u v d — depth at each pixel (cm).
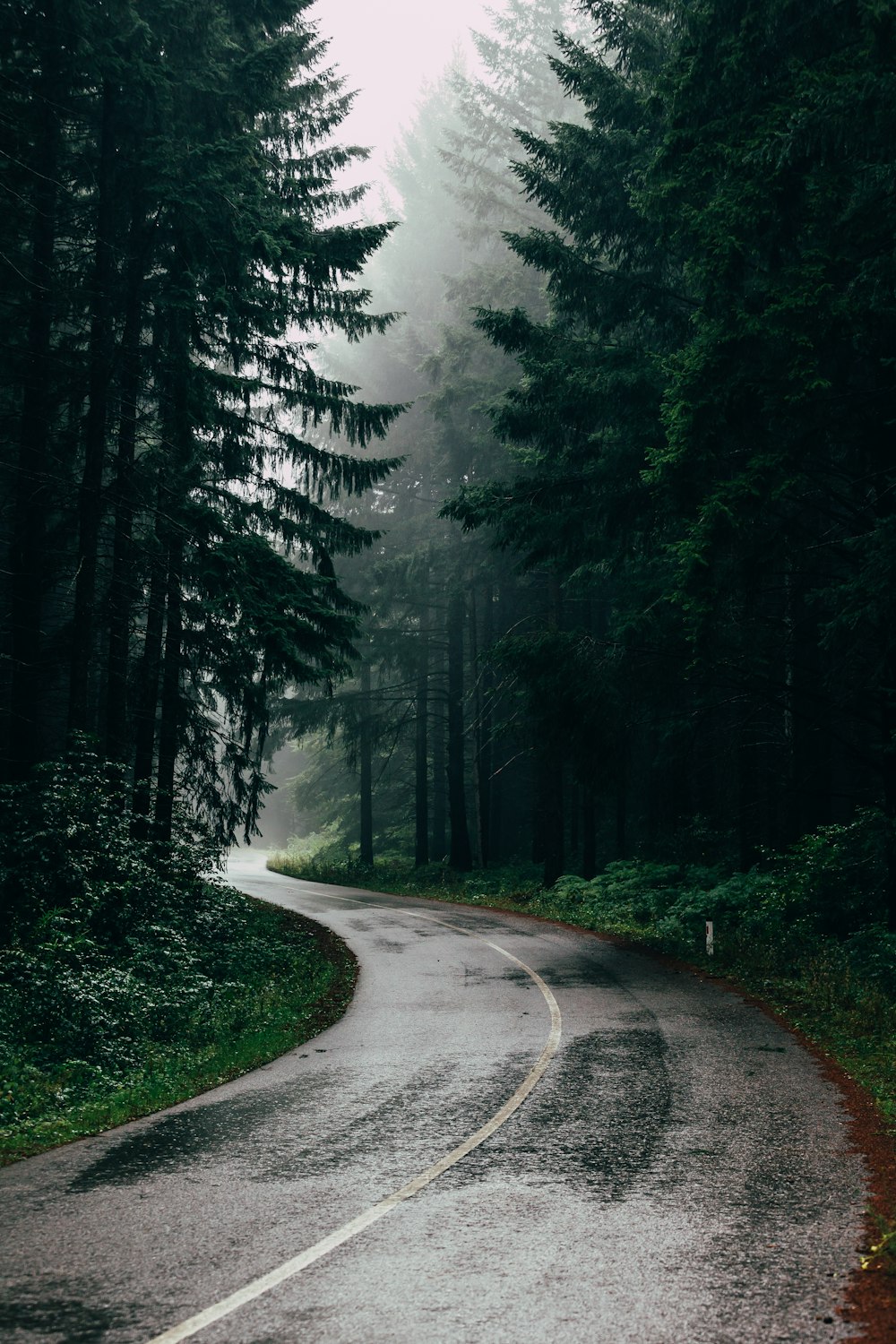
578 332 2175
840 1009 1186
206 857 1769
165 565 1838
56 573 1717
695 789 2761
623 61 1831
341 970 1673
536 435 1866
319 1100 837
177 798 2019
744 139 1073
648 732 2461
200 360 1980
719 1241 505
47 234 1617
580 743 1706
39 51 1520
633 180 1758
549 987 1437
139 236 1733
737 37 1071
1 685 1792
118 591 1816
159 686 2055
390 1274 470
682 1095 825
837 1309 426
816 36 1066
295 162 1995
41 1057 991
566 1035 1092
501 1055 998
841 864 1659
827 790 2222
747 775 2344
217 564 1656
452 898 3138
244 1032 1203
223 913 1767
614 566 1808
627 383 1631
